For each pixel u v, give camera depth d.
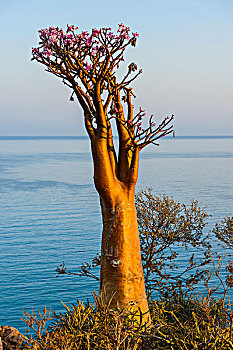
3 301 39.50
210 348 6.18
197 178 177.75
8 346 7.58
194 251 45.25
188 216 12.01
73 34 7.71
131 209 8.32
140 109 8.11
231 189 139.25
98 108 8.00
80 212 96.62
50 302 39.00
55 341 6.54
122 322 6.84
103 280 8.31
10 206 106.31
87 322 7.09
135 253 8.30
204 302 7.44
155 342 6.77
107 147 8.27
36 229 77.06
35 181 169.25
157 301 9.35
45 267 51.38
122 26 7.76
